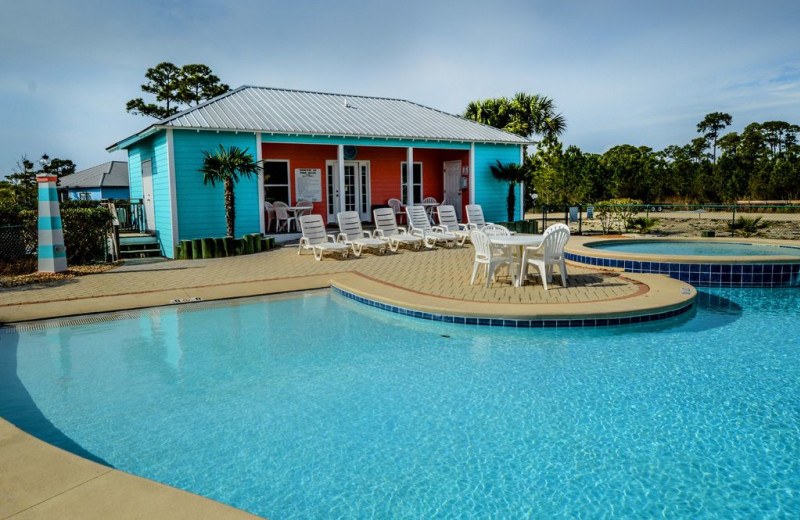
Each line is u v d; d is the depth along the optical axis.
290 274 10.33
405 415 4.30
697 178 34.22
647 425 4.04
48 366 5.55
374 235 15.20
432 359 5.70
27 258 11.97
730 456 3.55
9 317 7.28
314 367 5.48
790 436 3.82
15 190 22.83
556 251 8.34
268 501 3.12
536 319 6.73
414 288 8.62
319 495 3.18
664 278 9.02
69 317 7.54
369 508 3.04
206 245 12.81
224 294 8.71
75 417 4.31
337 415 4.32
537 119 28.75
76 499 2.75
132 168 17.48
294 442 3.86
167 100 43.22
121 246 14.04
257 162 13.63
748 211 27.62
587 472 3.39
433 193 21.02
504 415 4.27
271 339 6.50
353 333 6.74
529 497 3.12
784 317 7.30
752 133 69.75
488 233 10.27
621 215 19.11
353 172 19.34
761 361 5.47
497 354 5.82
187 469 3.50
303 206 17.80
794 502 3.02
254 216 14.81
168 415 4.34
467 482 3.30
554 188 22.84
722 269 9.30
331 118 17.00
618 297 7.57
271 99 18.02
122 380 5.14
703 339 6.26
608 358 5.62
